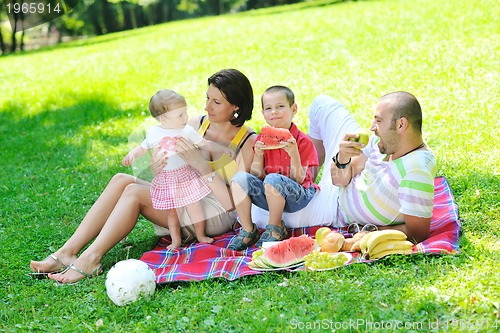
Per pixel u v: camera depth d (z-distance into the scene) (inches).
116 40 1253.1
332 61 660.1
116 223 272.2
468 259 241.9
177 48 893.2
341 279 235.5
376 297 220.7
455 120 424.8
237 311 223.0
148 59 852.0
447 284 224.2
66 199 386.6
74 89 748.6
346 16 897.5
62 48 1318.9
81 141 541.3
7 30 1813.5
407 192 253.6
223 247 283.9
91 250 268.7
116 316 229.3
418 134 257.0
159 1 2549.2
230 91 277.0
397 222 268.4
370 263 245.9
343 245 261.7
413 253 245.3
